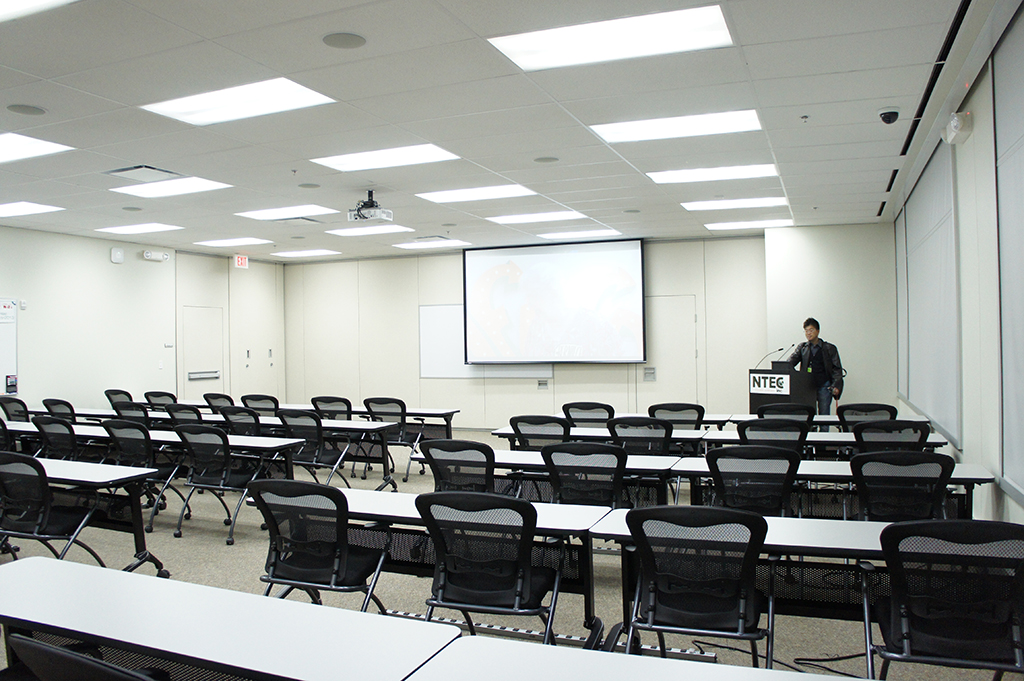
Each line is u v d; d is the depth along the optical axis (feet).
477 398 39.11
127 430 17.37
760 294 34.22
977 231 14.11
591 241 36.32
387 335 41.29
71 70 12.60
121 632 5.83
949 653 7.10
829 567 9.64
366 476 25.66
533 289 37.40
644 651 10.21
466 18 10.77
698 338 35.14
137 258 34.60
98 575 7.29
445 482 13.85
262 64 12.46
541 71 12.96
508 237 34.86
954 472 12.60
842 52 12.25
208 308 38.63
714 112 15.51
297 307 43.62
